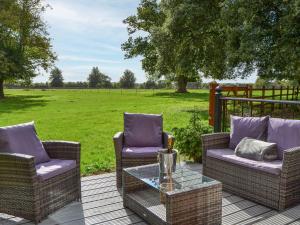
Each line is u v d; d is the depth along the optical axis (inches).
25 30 919.7
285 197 110.6
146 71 1040.2
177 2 505.7
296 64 395.5
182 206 91.7
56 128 335.6
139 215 109.1
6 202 105.2
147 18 975.0
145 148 148.0
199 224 95.0
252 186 120.6
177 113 474.6
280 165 114.4
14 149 111.9
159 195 115.4
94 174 161.8
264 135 135.0
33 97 965.2
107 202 122.6
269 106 408.8
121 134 148.4
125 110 528.1
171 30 500.1
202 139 140.8
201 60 566.6
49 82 1999.3
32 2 914.7
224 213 111.2
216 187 97.0
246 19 411.8
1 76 872.3
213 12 473.7
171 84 1457.9
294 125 124.0
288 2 381.7
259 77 447.8
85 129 328.5
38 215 102.8
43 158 119.3
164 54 519.8
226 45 458.6
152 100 782.5
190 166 173.2
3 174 103.3
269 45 416.5
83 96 1009.5
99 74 2116.1
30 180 100.0
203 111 502.9
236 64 448.1
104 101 760.3
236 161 125.3
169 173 105.8
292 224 102.8
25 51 957.2
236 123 143.8
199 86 1425.9
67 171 116.9
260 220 105.6
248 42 403.9
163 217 98.0
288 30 383.2
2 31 871.1
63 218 107.7
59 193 113.4
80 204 120.2
